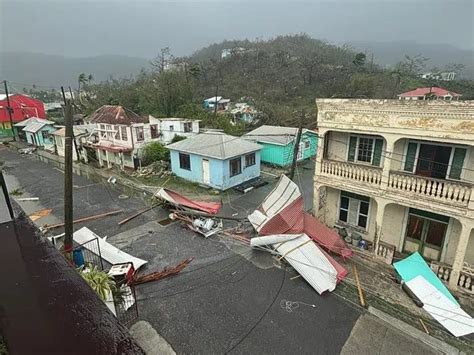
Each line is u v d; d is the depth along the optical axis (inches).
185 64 2610.7
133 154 1141.7
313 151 1357.0
